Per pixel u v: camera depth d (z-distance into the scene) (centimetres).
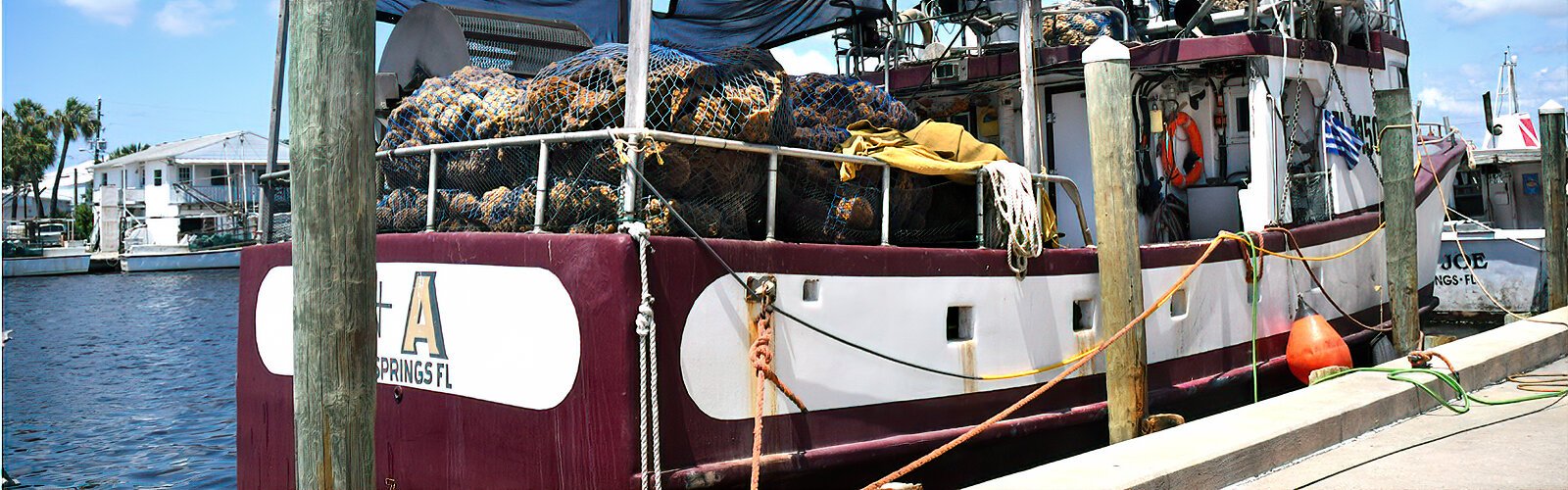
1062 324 729
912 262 630
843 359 597
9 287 4725
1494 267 1800
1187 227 1005
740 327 551
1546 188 1461
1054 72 953
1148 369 782
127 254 6006
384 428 624
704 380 538
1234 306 875
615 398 510
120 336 2645
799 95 689
